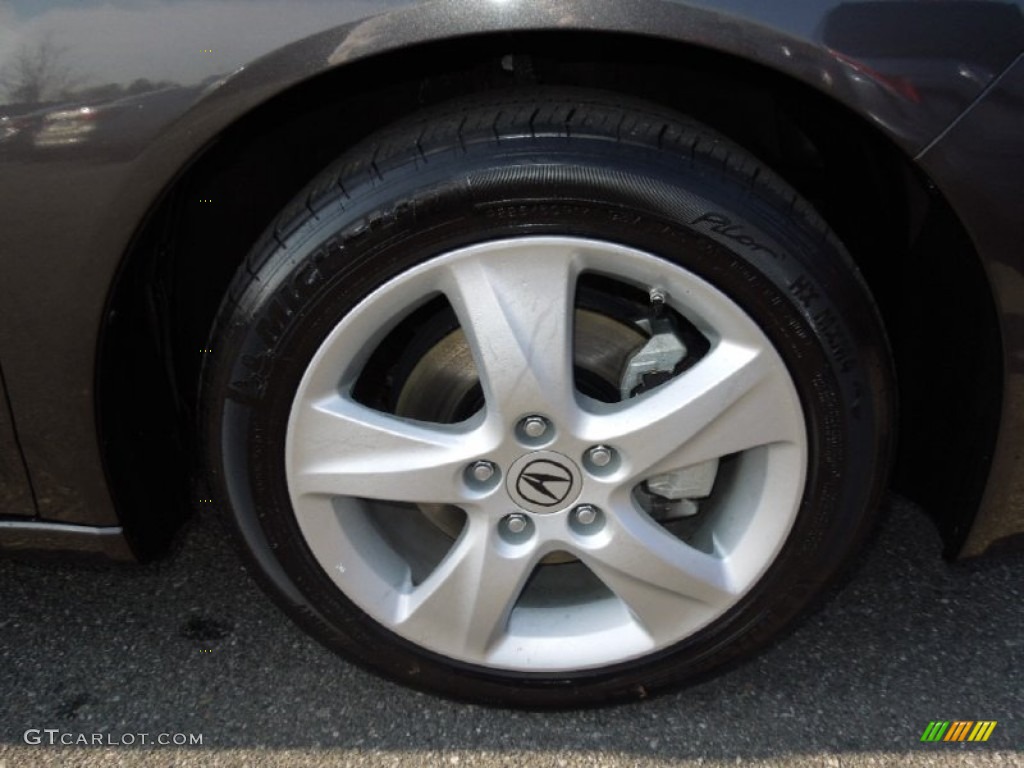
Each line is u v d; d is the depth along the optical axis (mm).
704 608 1813
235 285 1667
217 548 2352
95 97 1487
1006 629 2117
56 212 1536
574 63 1807
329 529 1764
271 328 1610
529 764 1851
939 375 1913
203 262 1934
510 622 1895
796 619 1846
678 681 1900
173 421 1980
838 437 1673
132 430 1829
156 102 1486
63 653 2094
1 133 1498
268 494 1728
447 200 1534
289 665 2068
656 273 1590
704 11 1449
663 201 1535
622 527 1728
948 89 1479
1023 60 1472
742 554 1790
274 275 1593
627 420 1665
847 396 1646
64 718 1947
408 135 1604
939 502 1981
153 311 1839
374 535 1863
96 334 1623
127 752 1876
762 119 1866
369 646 1861
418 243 1561
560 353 1604
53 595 2240
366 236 1555
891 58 1468
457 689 1905
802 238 1590
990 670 2025
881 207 1896
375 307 1605
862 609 2172
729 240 1554
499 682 1884
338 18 1458
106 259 1565
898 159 1684
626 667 1870
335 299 1591
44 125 1497
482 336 1597
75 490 1781
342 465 1700
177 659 2080
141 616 2184
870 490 1733
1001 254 1563
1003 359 1653
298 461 1695
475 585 1770
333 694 2002
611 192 1524
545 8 1445
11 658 2082
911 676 2014
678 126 1601
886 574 2258
